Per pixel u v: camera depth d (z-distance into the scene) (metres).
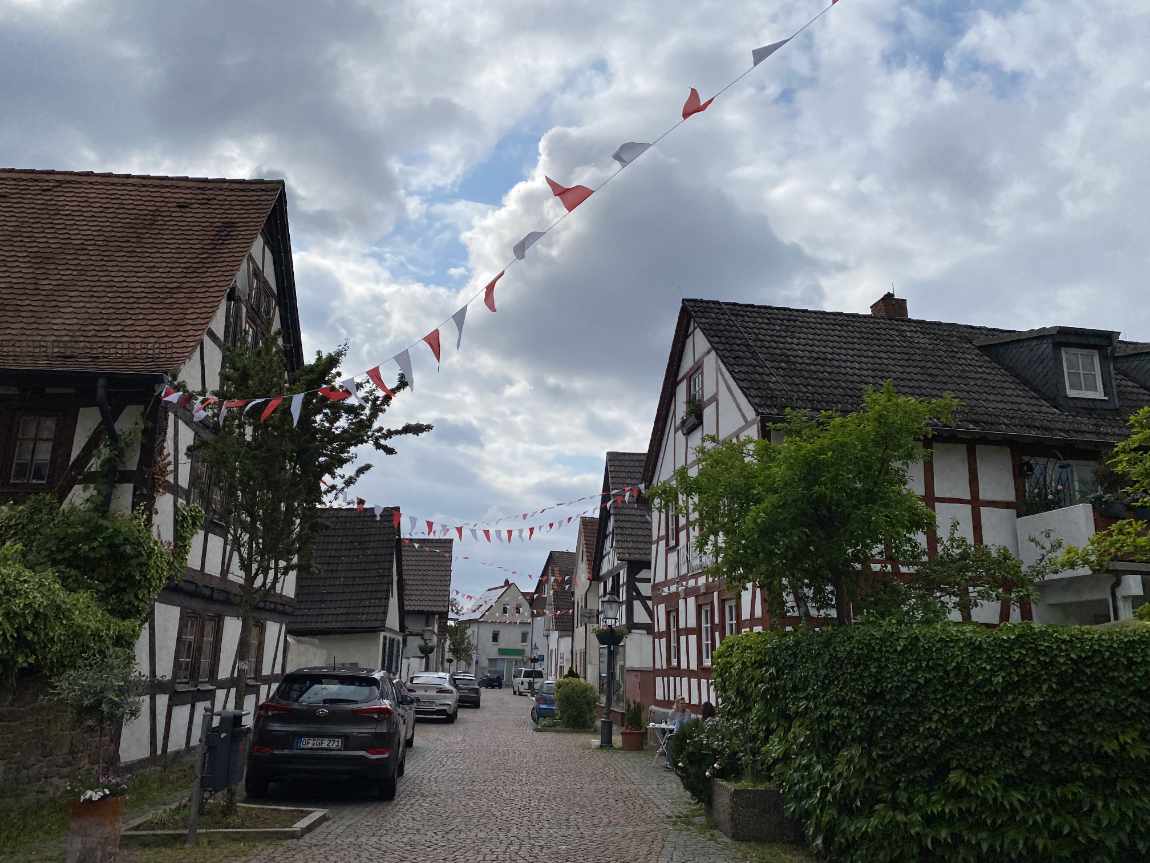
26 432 11.23
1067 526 14.36
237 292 14.19
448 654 63.03
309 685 10.69
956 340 19.56
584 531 37.94
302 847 7.76
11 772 8.12
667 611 20.86
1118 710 6.17
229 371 10.13
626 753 17.59
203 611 13.41
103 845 6.53
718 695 10.66
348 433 9.80
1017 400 16.97
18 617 8.03
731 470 9.75
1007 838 6.23
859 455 8.88
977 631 6.82
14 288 12.59
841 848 7.31
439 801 10.70
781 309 19.38
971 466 15.56
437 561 41.09
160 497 11.38
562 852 7.89
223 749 8.17
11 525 10.29
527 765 14.95
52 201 14.95
